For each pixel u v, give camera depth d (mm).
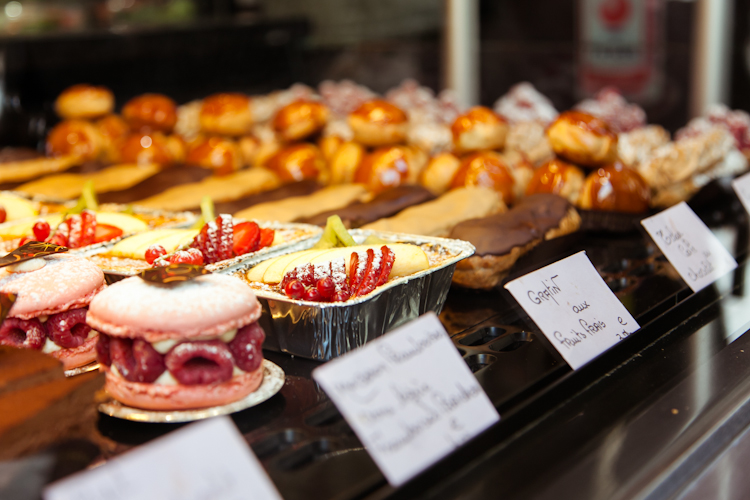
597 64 3943
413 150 2383
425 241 1500
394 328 1266
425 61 4211
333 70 4254
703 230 1558
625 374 1233
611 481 943
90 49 3334
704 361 1271
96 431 997
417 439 883
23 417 879
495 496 914
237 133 2656
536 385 1111
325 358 1212
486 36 4383
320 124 2512
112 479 684
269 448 980
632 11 3770
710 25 3100
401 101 3004
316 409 1064
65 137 2781
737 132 2562
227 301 990
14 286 1104
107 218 1699
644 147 2426
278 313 1203
